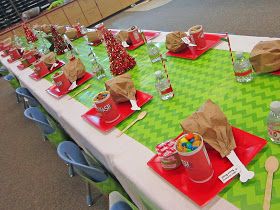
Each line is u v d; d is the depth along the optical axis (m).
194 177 0.80
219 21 4.13
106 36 1.69
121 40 2.08
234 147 0.84
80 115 1.48
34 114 2.02
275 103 0.79
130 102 1.36
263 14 3.72
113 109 1.27
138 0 7.08
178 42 1.62
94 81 1.80
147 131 1.16
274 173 0.76
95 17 6.55
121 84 1.37
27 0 6.23
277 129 0.80
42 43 3.27
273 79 1.10
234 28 3.71
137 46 2.02
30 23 5.78
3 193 2.53
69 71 1.82
